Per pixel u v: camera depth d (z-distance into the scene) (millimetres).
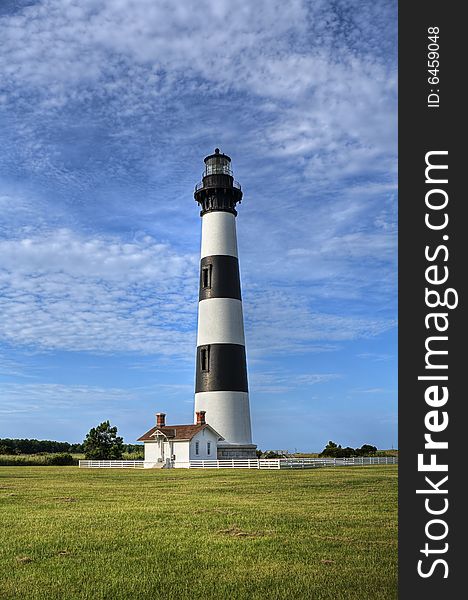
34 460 77188
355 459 66125
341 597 13000
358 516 22734
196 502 27766
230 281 62125
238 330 61844
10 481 42625
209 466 58719
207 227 63312
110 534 19500
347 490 32844
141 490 34344
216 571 14969
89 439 83000
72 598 13047
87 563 15844
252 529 20188
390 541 18078
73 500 29109
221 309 61312
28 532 20000
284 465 56719
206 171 65000
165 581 14164
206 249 62969
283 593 13242
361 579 14203
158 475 48406
